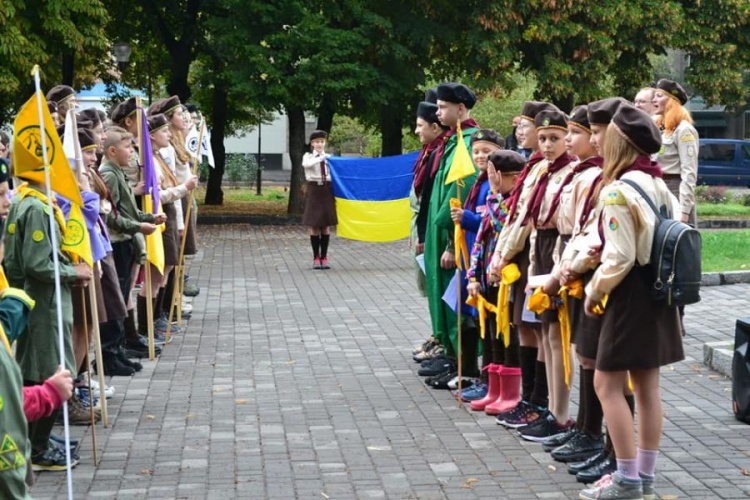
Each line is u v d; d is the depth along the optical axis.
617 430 5.70
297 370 9.48
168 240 10.73
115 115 10.07
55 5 21.94
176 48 28.67
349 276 16.30
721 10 28.44
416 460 6.74
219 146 32.31
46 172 5.13
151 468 6.58
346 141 46.44
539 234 6.86
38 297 6.38
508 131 36.28
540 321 7.04
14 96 23.55
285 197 37.31
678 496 5.98
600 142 6.07
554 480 6.31
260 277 16.19
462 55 28.97
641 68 30.48
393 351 10.34
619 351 5.55
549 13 26.09
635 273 5.54
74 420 7.62
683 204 10.13
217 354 10.19
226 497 6.04
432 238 8.87
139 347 10.12
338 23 26.80
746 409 7.52
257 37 25.78
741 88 29.58
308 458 6.79
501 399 7.84
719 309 12.52
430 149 9.32
